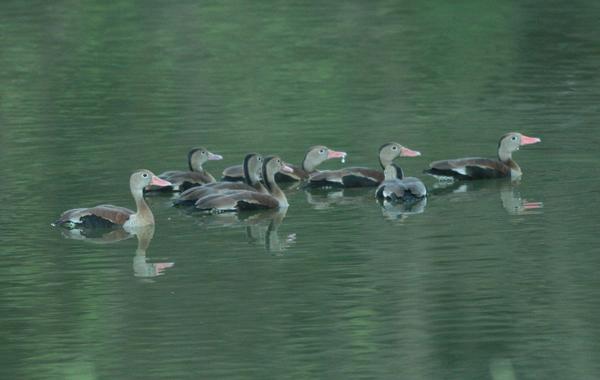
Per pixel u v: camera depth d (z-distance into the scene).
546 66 38.53
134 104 34.88
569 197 25.19
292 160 28.81
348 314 18.91
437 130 31.19
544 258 21.25
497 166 27.22
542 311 18.81
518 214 24.09
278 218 24.61
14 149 30.00
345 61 40.16
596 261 20.98
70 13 49.25
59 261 21.84
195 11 49.53
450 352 17.45
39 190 26.39
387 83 36.97
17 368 17.16
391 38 43.69
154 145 30.20
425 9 49.00
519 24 45.38
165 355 17.50
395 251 21.92
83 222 23.77
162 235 23.44
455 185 27.06
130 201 25.77
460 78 37.34
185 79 38.09
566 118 31.80
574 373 16.64
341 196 26.52
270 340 17.91
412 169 28.41
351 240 22.77
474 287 19.95
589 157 28.23
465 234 22.86
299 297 19.66
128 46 43.34
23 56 42.12
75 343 18.02
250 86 36.91
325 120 32.62
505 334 17.98
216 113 33.59
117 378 16.72
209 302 19.55
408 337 17.97
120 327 18.58
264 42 43.53
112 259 21.91
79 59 41.47
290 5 50.56
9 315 19.20
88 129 32.00
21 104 35.25
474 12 48.09
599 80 36.25
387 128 31.58
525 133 30.48
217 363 17.17
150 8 50.06
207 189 25.78
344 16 48.03
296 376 16.73
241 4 50.75
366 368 16.94
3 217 24.53
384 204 25.55
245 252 22.16
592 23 45.06
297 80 37.66
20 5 51.03
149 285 20.42
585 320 18.42
